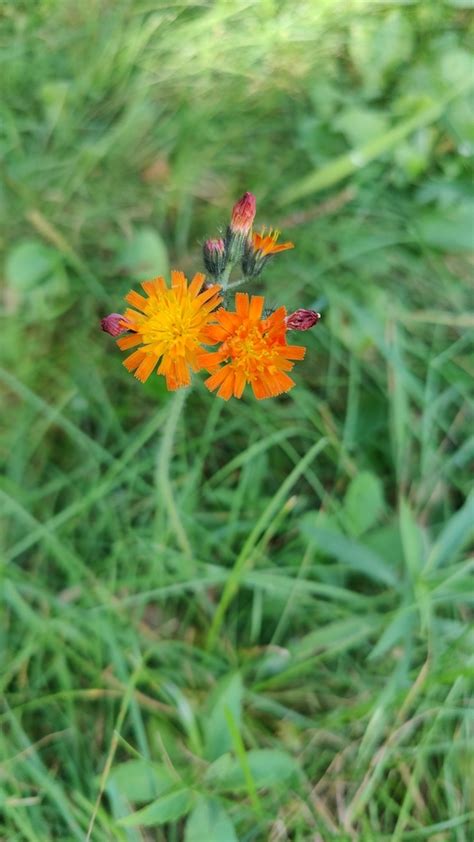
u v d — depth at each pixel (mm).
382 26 290
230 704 195
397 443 244
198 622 234
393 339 246
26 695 217
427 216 264
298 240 268
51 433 249
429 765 216
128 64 288
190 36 290
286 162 281
